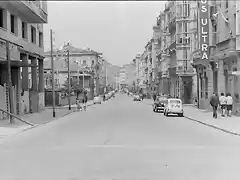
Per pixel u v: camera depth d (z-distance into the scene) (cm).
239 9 2639
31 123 2402
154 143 1433
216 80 3606
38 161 1078
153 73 9975
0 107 2723
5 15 2895
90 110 4359
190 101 5478
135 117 3030
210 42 3481
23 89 3550
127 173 887
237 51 2698
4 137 1739
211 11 3481
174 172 902
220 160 1069
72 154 1186
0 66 2891
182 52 5509
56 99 5628
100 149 1282
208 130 1961
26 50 3384
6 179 852
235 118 2608
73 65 9219
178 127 2131
